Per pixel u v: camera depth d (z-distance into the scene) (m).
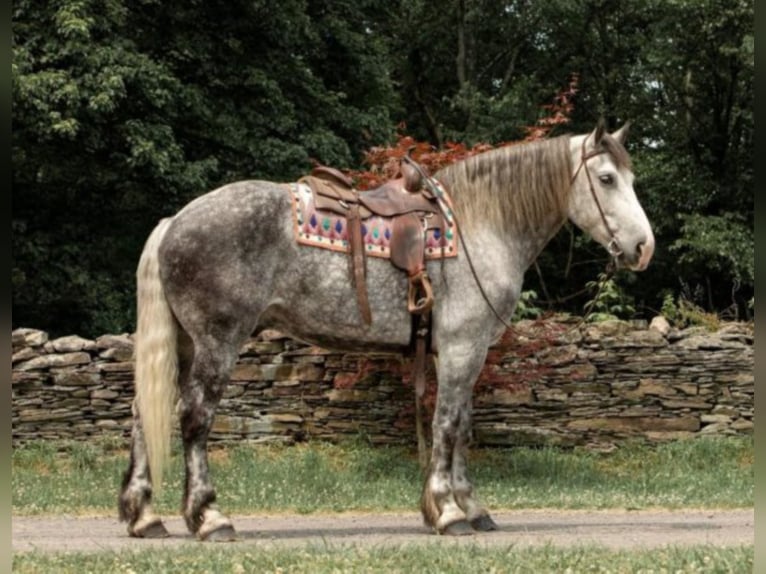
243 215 7.61
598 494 11.19
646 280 26.08
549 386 13.66
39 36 16.86
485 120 26.12
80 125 16.86
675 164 24.30
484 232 8.16
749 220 24.30
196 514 7.51
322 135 19.70
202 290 7.52
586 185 8.32
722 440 13.41
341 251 7.80
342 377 13.10
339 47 22.05
